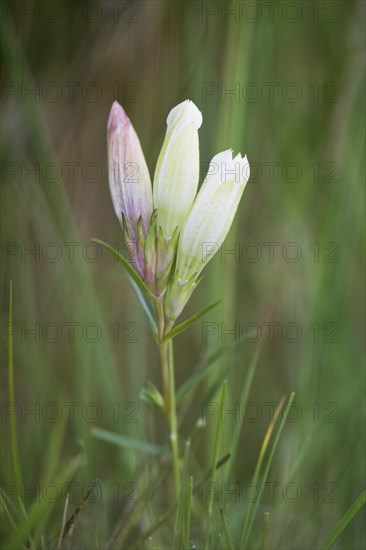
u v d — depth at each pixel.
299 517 0.48
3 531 0.44
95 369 0.52
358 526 0.48
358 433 0.49
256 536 0.47
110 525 0.48
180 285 0.41
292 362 0.55
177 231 0.41
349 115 0.56
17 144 0.54
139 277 0.41
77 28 0.56
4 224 0.54
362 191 0.54
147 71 0.56
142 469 0.48
